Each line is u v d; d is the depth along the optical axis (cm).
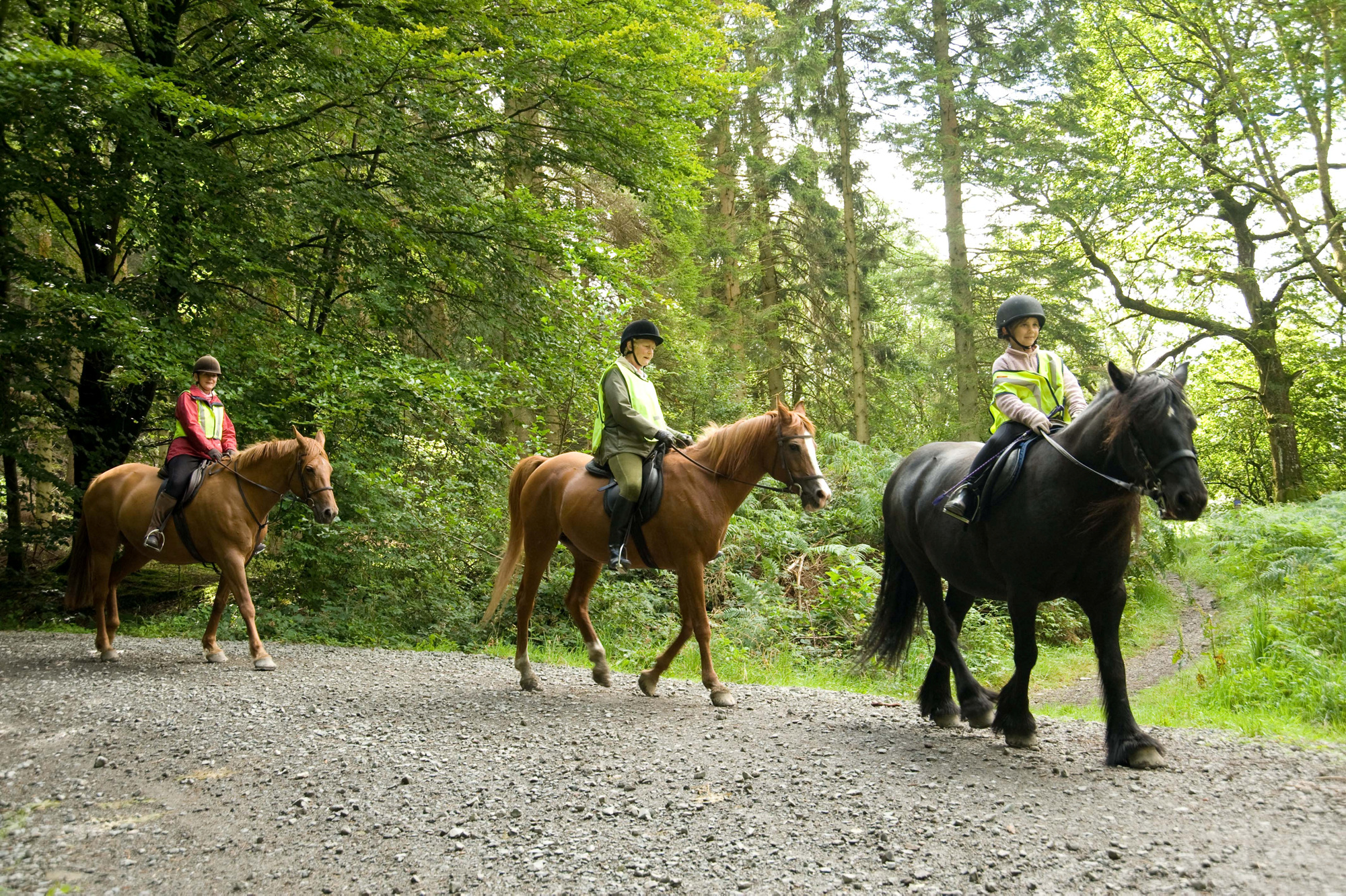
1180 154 2256
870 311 2248
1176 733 525
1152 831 363
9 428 1118
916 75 2139
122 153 1021
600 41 1088
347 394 1038
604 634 1097
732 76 1282
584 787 446
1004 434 510
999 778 442
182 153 992
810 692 699
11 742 532
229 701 634
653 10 1157
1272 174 2192
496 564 1221
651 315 1639
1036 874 332
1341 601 760
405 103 1129
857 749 504
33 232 1419
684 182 1315
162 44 1098
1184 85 2331
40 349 1066
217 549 788
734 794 431
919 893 323
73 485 1189
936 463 582
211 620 820
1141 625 1305
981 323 2133
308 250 1228
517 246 1220
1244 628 834
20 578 1252
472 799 434
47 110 909
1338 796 393
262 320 1108
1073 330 2120
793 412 609
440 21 1112
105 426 1239
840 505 1507
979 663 1020
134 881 356
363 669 789
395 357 1089
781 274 2333
